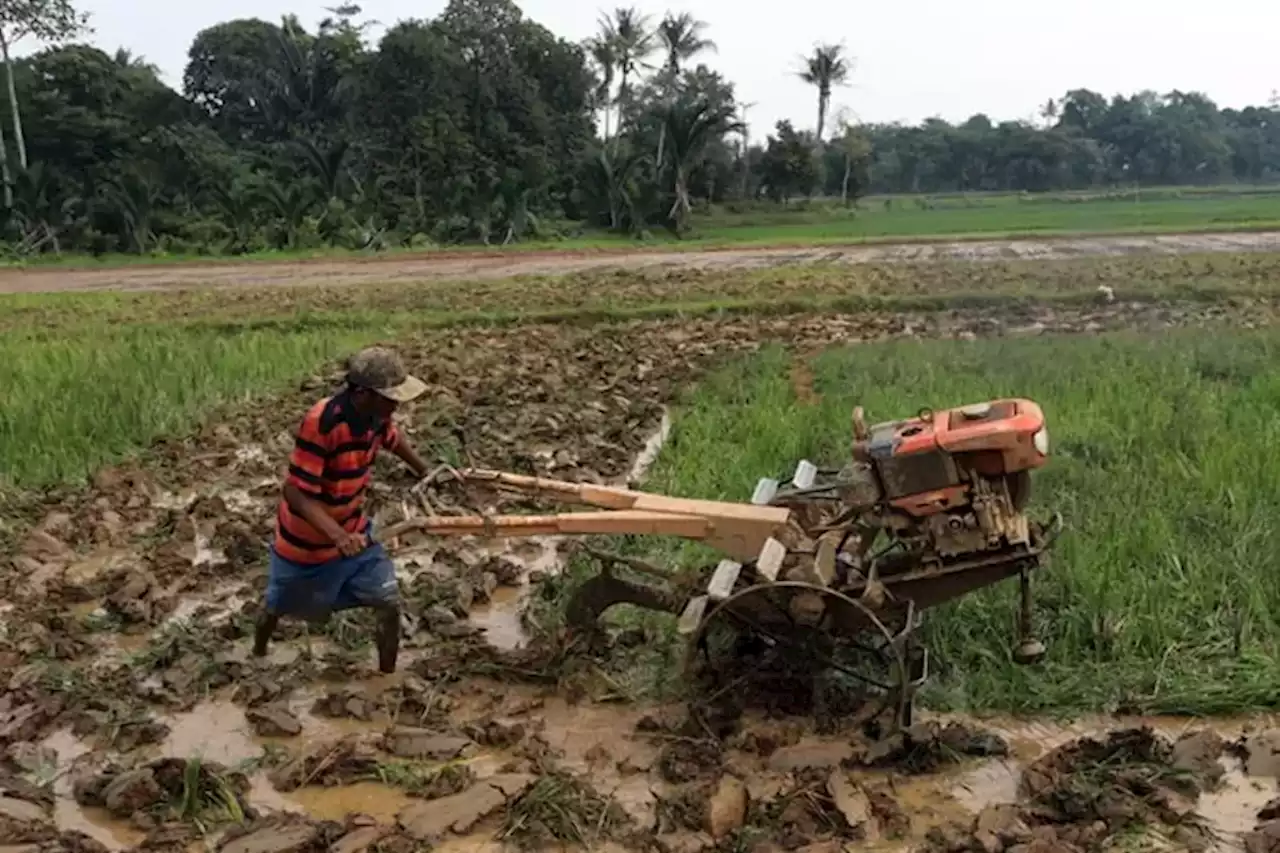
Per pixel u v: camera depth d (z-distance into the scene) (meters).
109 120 48.66
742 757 4.95
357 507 5.68
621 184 45.44
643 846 4.33
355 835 4.37
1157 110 95.19
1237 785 4.61
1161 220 42.88
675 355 14.86
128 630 6.54
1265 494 7.13
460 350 15.66
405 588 6.94
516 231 42.34
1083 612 5.67
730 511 5.34
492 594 6.96
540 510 8.35
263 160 52.28
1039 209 60.16
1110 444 8.50
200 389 12.34
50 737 5.37
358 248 40.50
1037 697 5.23
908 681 4.96
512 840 4.40
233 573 7.38
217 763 5.04
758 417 10.08
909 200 74.56
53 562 7.73
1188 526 6.79
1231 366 11.45
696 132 45.59
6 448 9.85
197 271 32.69
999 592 5.93
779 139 60.12
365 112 53.28
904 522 5.21
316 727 5.40
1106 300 18.45
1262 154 100.50
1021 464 5.05
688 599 5.60
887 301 18.91
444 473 5.74
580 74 59.53
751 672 5.27
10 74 44.59
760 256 31.55
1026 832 4.21
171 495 9.22
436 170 49.09
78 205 42.00
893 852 4.26
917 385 11.21
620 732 5.23
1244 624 5.56
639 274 26.31
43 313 21.84
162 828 4.48
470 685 5.66
